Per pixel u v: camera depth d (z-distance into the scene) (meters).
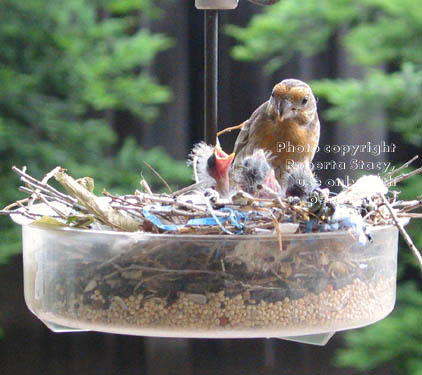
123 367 9.32
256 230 2.89
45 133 9.12
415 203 3.18
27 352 9.16
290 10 8.92
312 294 2.89
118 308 2.89
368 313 3.04
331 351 8.69
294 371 8.89
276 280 2.85
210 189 3.05
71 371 9.25
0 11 9.20
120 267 2.89
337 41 9.07
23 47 9.26
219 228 2.90
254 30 8.96
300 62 9.07
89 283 2.94
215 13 3.53
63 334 9.24
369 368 8.30
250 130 4.43
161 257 2.85
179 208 2.97
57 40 9.30
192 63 9.34
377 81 8.13
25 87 9.16
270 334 2.88
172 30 9.41
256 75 8.96
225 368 9.12
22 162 8.87
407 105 8.11
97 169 8.88
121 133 9.54
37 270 3.13
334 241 2.91
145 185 3.46
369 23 8.97
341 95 8.12
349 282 2.96
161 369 9.28
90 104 9.45
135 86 9.21
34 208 3.28
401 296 8.30
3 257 8.52
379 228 2.97
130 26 9.67
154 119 9.27
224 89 8.90
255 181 3.09
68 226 3.03
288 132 4.30
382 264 3.10
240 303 2.84
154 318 2.87
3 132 8.84
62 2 9.31
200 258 2.83
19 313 9.07
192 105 9.32
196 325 2.85
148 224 2.98
